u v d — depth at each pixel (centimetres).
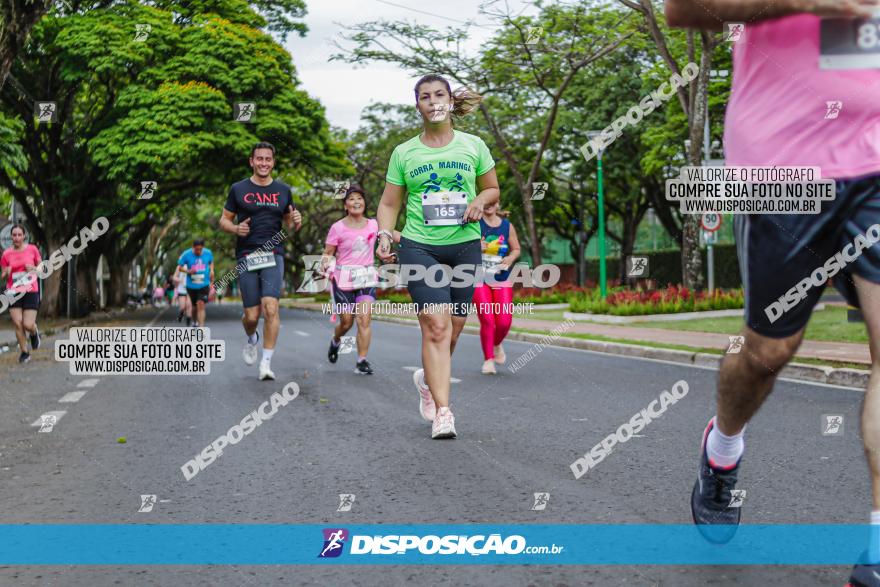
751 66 245
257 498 407
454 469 461
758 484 411
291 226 886
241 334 1759
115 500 409
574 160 3566
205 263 1697
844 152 231
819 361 890
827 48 231
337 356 1106
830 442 518
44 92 2583
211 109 2609
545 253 5369
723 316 1914
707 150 2408
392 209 555
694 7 232
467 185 542
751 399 263
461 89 554
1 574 303
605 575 287
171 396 793
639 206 4100
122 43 2494
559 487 415
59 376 998
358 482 435
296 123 2816
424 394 602
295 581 291
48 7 1020
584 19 2520
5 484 446
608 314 1966
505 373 945
